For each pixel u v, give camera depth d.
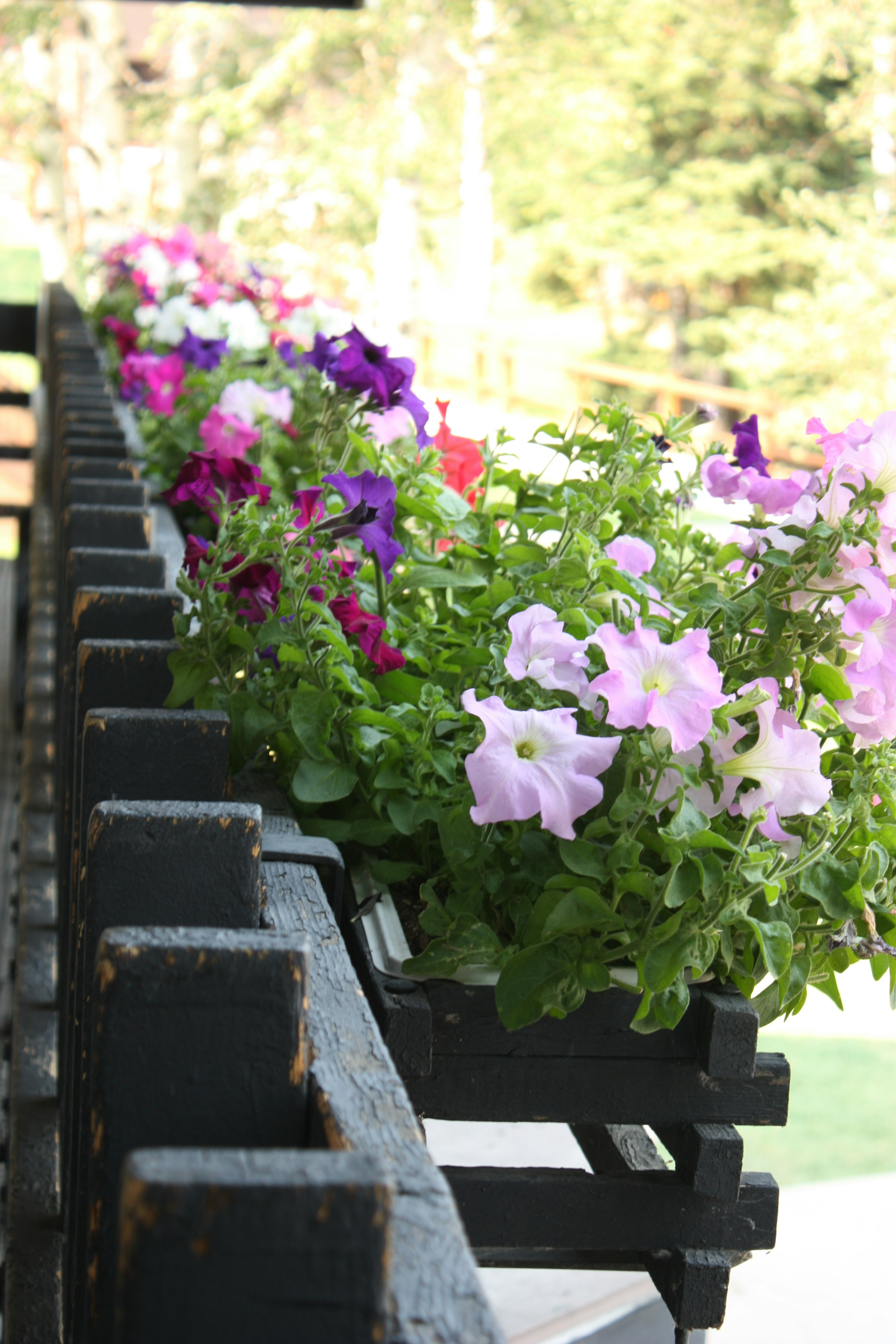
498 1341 0.54
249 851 0.96
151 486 3.24
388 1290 0.56
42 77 15.79
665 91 21.73
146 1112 0.69
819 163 22.50
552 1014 1.24
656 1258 1.37
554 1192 1.31
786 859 1.32
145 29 20.42
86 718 1.25
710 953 1.25
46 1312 1.31
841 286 19.42
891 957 1.41
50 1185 1.53
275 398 2.73
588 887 1.28
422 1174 0.64
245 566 1.53
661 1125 1.41
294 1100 0.71
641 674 1.27
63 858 1.81
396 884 1.51
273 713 1.57
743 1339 3.02
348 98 18.97
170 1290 0.51
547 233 22.98
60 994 1.76
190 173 18.69
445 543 2.10
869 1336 3.08
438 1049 1.29
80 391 3.67
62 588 2.22
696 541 1.83
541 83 19.30
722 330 21.34
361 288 19.53
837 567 1.36
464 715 1.47
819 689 1.44
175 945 0.69
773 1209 1.34
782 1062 1.34
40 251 19.88
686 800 1.30
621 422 1.79
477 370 19.45
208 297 4.75
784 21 21.25
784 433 17.91
